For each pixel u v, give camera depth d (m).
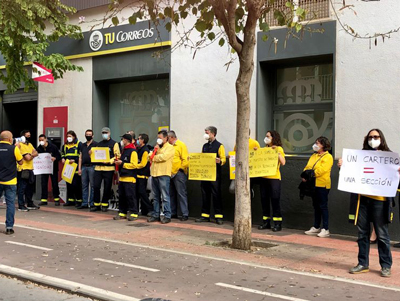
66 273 7.01
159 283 6.57
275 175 10.75
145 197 12.72
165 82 14.12
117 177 14.09
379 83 10.12
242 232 8.84
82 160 14.32
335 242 9.66
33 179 14.09
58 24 14.27
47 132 16.17
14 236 9.92
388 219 7.04
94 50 14.90
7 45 14.19
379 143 7.30
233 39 8.57
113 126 15.42
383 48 10.09
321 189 10.16
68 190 15.05
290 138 11.85
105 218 12.59
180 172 12.24
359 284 6.65
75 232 10.51
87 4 14.88
